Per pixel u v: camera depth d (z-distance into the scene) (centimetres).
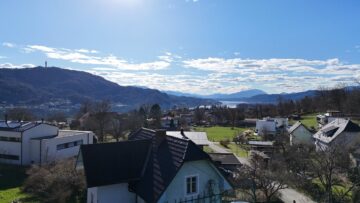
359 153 4812
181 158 1984
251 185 3809
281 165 4647
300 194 4203
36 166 4231
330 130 6669
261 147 7350
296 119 13188
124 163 2177
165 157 2133
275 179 3819
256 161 4547
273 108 16088
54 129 6119
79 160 2725
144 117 11500
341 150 4378
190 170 2072
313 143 7300
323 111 14388
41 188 3678
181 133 2941
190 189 2077
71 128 9225
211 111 16550
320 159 4166
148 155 2284
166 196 1967
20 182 4381
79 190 3500
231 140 9400
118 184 2112
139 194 2025
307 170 4697
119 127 8481
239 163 5103
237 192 3753
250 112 16488
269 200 3706
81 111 11600
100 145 2192
